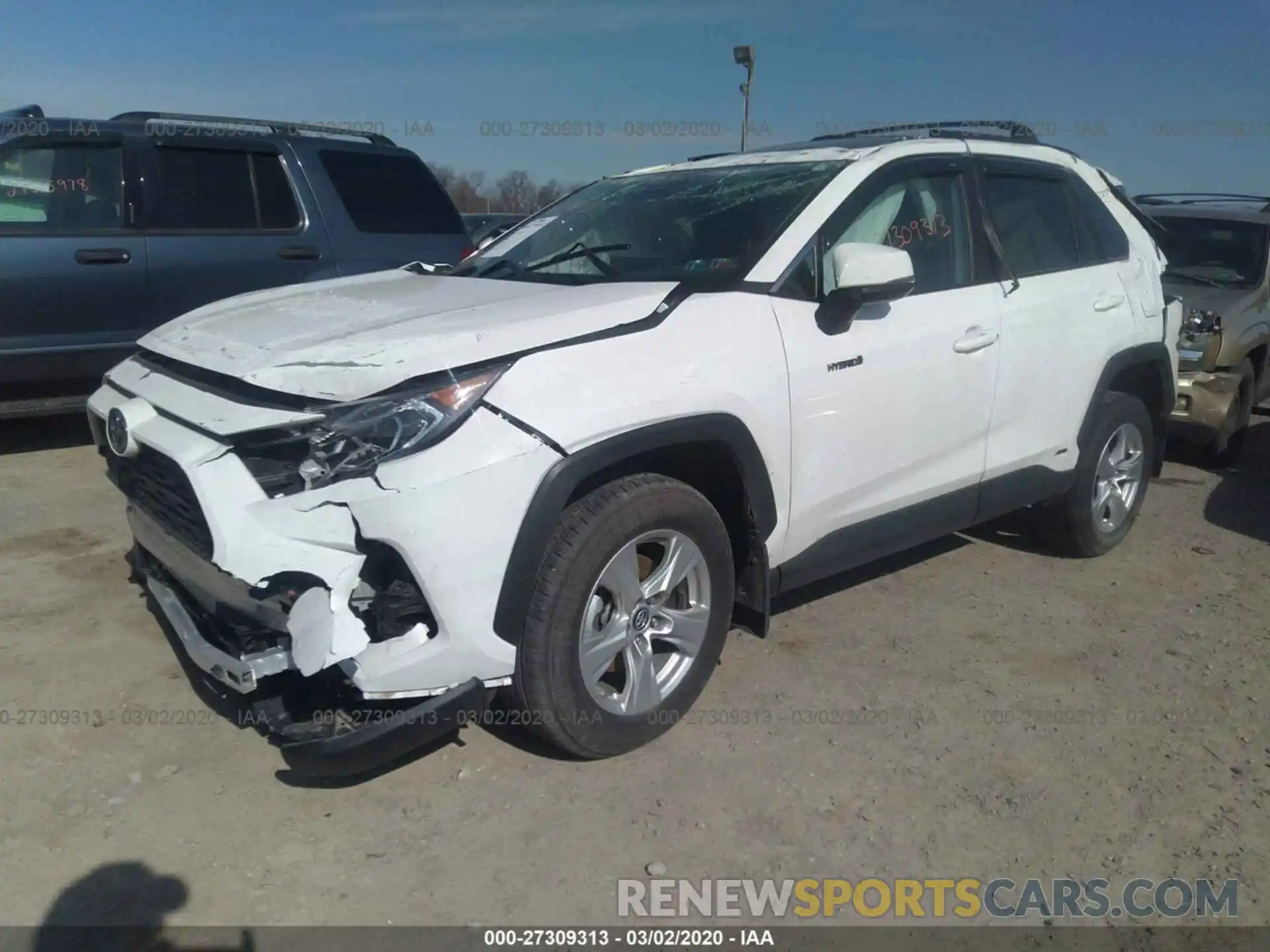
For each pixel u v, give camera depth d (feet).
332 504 8.52
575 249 13.05
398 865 9.02
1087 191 15.80
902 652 13.14
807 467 11.34
